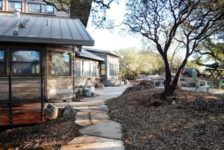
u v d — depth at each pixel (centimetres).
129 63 4372
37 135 771
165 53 1016
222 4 959
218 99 991
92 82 2442
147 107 937
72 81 1282
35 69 1121
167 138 652
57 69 1202
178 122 753
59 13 2050
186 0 952
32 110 950
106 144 623
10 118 925
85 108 1008
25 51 1105
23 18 1352
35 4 2066
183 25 1074
